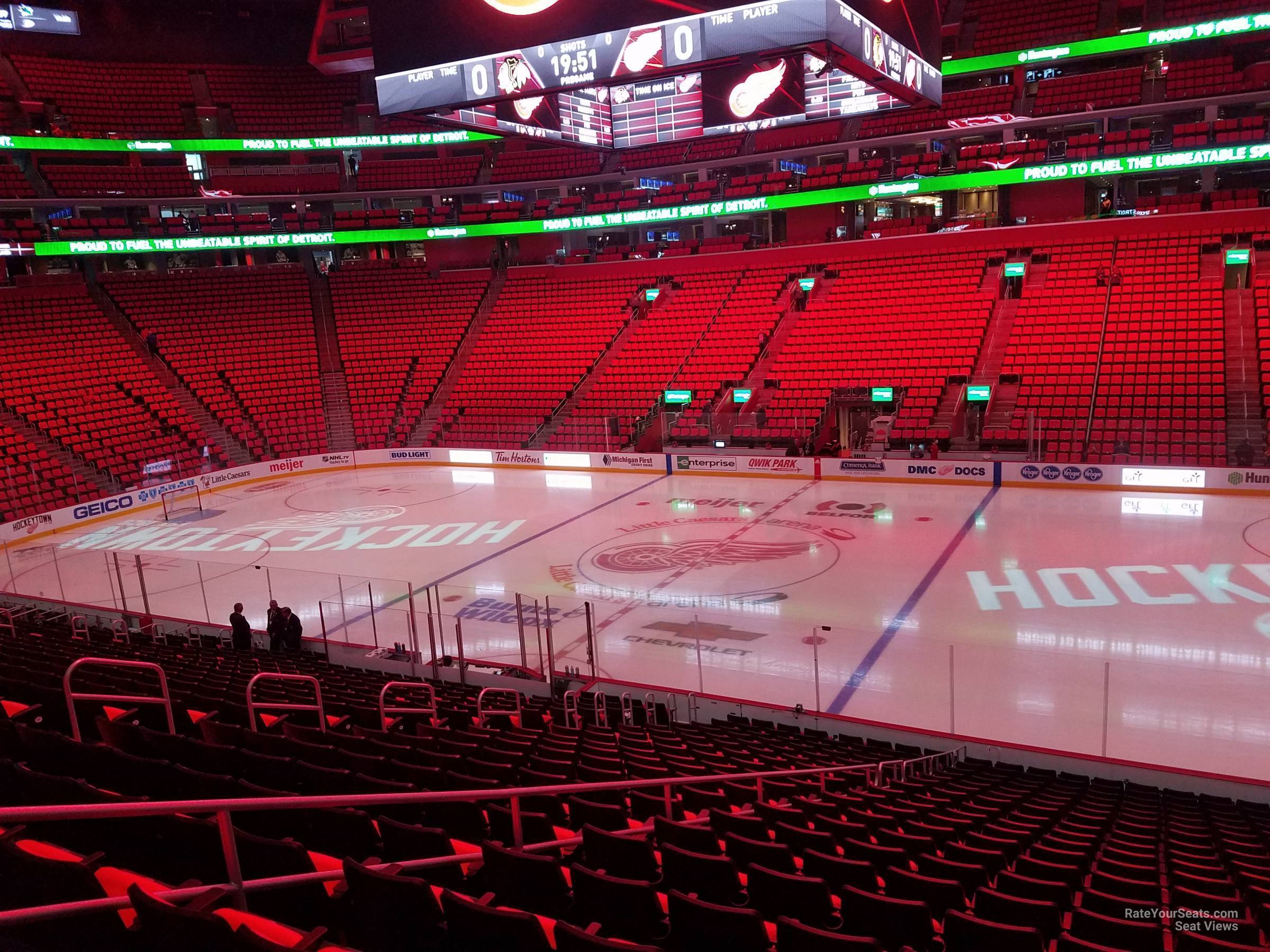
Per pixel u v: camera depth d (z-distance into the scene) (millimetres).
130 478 32438
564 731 11539
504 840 6465
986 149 37938
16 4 41906
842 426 34094
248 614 18531
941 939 5004
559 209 45156
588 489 31188
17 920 2932
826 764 11023
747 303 38844
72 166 43000
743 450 32188
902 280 36625
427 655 15898
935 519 24578
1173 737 12570
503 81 17625
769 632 17188
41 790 4945
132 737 7008
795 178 41906
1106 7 40625
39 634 15570
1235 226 32844
